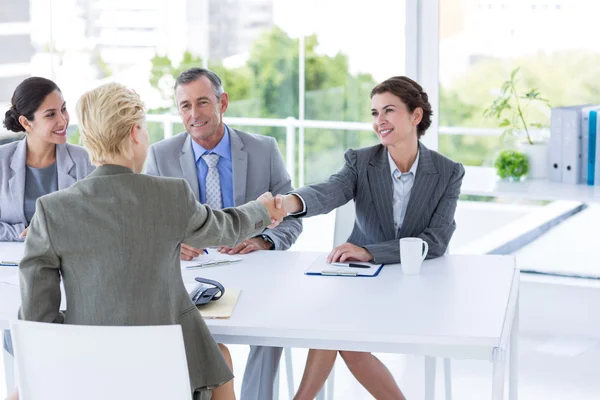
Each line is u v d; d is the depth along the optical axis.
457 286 2.81
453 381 4.00
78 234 2.21
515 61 4.73
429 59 4.89
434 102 4.91
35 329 2.17
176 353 2.13
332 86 5.36
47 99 3.50
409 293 2.74
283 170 3.76
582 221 4.64
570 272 4.71
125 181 2.26
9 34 5.67
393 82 3.23
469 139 4.88
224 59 5.57
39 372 2.22
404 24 5.04
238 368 4.24
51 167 3.63
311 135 5.47
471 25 4.79
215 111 3.58
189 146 3.67
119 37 5.69
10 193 3.58
